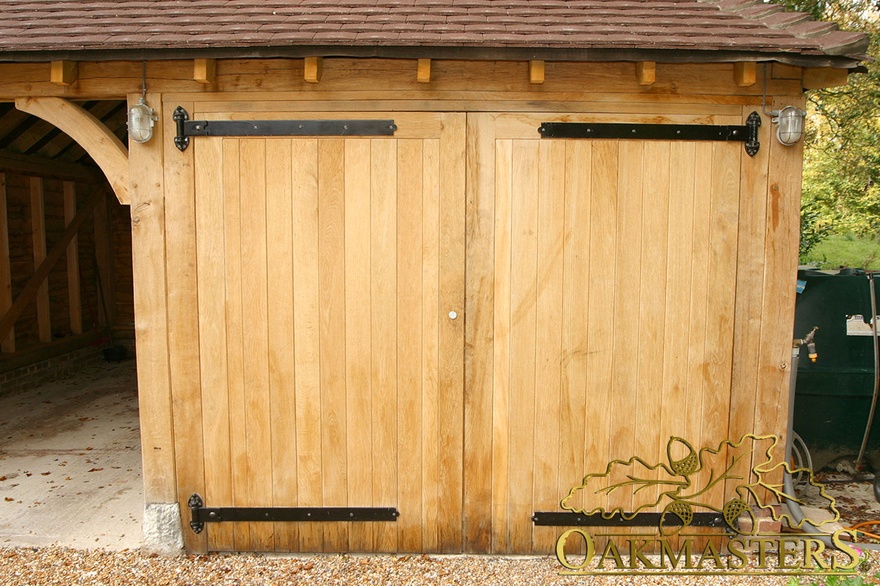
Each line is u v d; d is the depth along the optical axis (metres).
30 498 4.62
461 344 3.74
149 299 3.75
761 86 3.64
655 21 3.71
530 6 3.99
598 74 3.63
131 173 3.70
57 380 8.25
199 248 3.73
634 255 3.71
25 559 3.80
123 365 9.16
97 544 3.98
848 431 5.03
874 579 3.47
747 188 3.69
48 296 8.22
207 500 3.85
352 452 3.82
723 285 3.73
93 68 3.69
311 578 3.63
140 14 3.80
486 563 3.78
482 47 3.37
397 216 3.70
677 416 3.79
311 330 3.76
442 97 3.65
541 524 3.83
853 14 10.45
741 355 3.76
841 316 4.99
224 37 3.40
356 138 3.68
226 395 3.80
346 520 3.85
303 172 3.69
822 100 10.71
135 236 3.73
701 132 3.65
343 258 3.72
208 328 3.77
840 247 11.12
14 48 3.39
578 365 3.76
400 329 3.75
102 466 5.27
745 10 3.89
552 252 3.71
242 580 3.60
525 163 3.67
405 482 3.83
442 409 3.78
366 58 3.60
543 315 3.73
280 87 3.66
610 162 3.67
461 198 3.68
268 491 3.85
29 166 7.61
